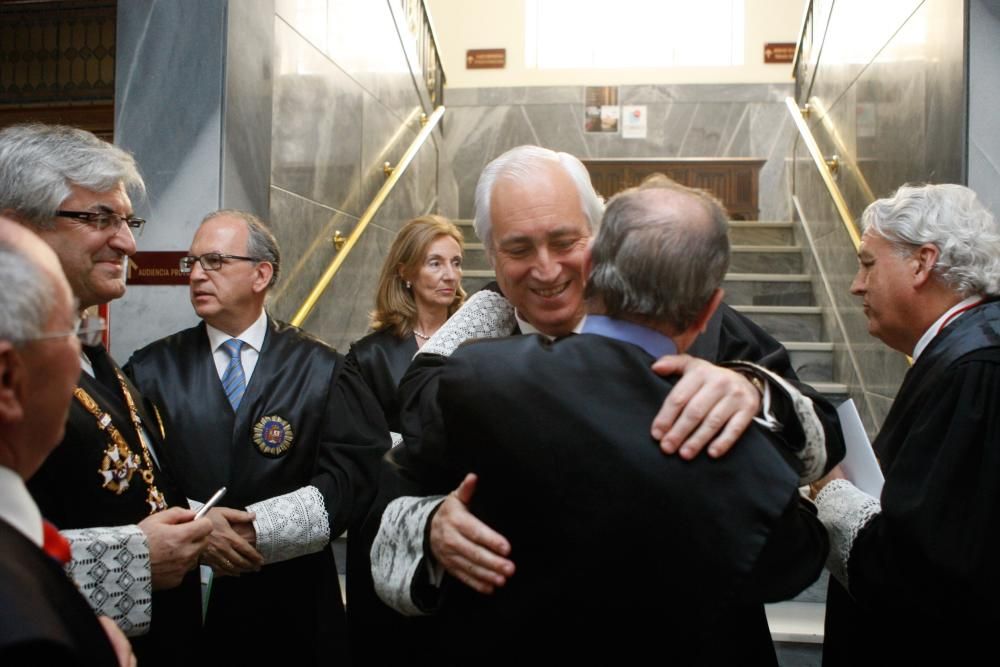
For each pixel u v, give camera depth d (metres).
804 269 7.03
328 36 4.86
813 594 3.33
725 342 1.58
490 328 1.63
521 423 1.06
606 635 1.05
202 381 2.22
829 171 5.78
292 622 2.15
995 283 1.67
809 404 1.18
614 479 1.03
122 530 1.48
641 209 1.12
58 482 1.48
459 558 1.10
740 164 9.66
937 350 1.61
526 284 1.49
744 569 1.00
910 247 1.73
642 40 10.91
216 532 1.88
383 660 1.77
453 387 1.11
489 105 10.17
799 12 10.52
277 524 1.96
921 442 1.48
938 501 1.41
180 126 3.41
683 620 1.02
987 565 1.37
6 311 0.83
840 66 5.62
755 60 10.50
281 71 4.10
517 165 1.49
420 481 1.34
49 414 0.89
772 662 1.33
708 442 1.04
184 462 2.14
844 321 5.49
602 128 10.11
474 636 1.13
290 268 4.25
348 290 5.29
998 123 2.95
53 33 5.00
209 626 2.11
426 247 3.06
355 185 5.45
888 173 4.22
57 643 0.70
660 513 1.02
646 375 1.08
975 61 2.98
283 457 2.16
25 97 5.04
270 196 3.89
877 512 1.52
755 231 7.71
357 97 5.48
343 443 2.22
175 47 3.43
